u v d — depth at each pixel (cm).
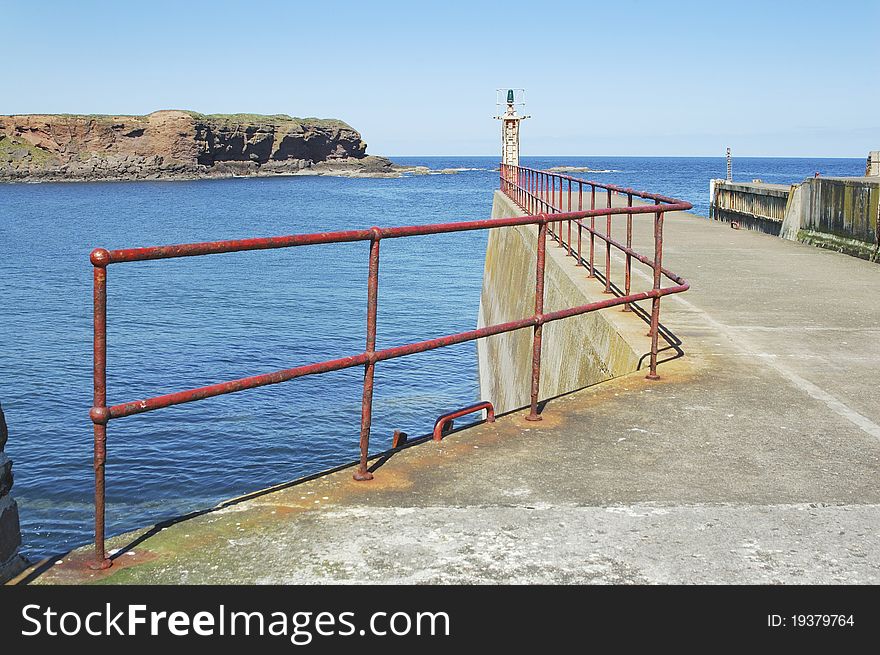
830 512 429
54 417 1834
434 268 4431
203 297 3406
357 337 2678
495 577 360
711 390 641
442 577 359
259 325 2831
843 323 887
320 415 1858
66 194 12925
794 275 1212
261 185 16488
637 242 1630
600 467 486
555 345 1096
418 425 1811
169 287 3678
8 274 4147
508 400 1535
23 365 2270
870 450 520
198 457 1598
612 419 573
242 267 4419
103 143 18112
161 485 1465
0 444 352
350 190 14238
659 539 396
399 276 4088
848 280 1167
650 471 481
